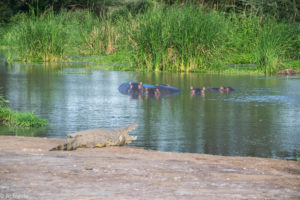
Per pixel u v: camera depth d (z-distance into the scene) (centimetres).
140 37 8581
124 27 10750
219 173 1877
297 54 10044
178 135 3341
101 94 5506
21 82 6556
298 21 12850
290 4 12875
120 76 7475
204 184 1639
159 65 8494
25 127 3619
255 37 10231
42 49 10356
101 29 11631
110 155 2286
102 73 7975
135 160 2114
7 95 5294
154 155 2358
